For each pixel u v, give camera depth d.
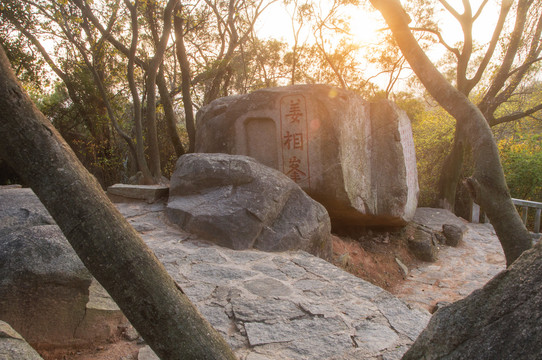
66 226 1.09
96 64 12.24
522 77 10.88
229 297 3.35
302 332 2.85
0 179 12.87
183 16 11.46
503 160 11.56
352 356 2.57
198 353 1.11
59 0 10.46
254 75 17.28
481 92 12.17
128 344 2.70
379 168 7.45
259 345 2.67
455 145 10.73
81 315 2.61
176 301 1.13
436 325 1.19
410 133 8.67
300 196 5.39
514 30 10.28
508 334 0.99
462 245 8.33
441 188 11.20
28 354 1.72
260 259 4.32
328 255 5.46
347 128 6.68
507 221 3.29
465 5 9.64
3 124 1.06
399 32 3.99
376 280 6.10
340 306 3.25
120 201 6.24
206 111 7.49
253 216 4.78
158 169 11.73
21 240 2.55
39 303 2.46
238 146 7.05
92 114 14.72
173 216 5.25
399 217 7.38
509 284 1.04
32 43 12.97
